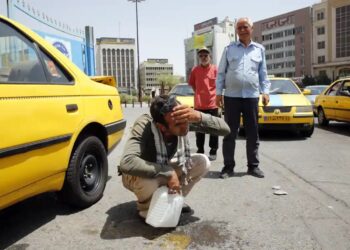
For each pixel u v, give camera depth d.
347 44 92.81
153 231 3.43
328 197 4.36
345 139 9.19
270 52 115.50
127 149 3.28
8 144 2.82
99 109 4.28
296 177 5.32
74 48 13.93
